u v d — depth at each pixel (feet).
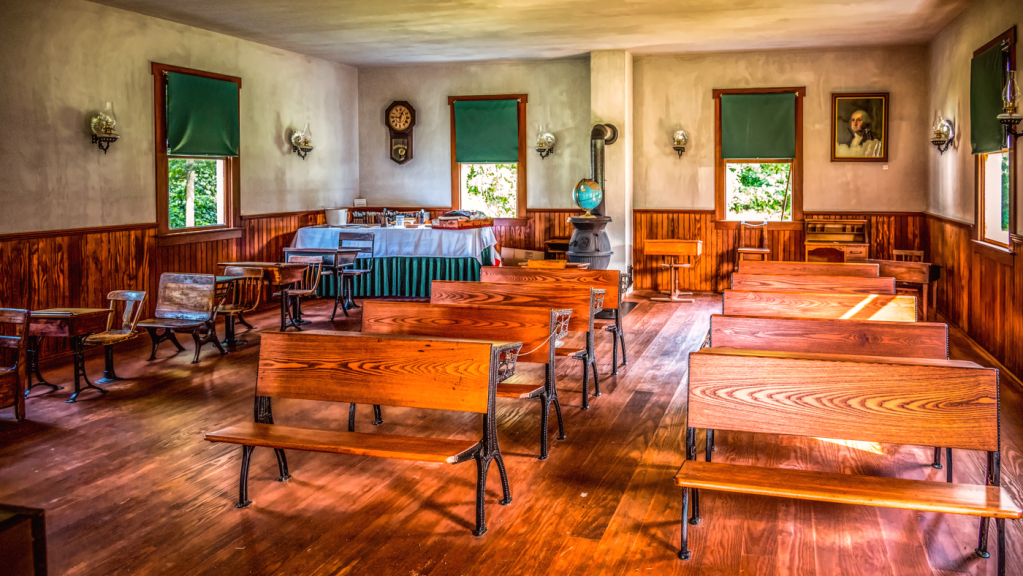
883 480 9.80
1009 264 20.27
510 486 12.76
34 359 19.01
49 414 16.99
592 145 33.53
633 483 12.87
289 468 13.69
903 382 9.94
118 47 24.88
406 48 33.27
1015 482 12.71
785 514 11.59
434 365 11.54
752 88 35.06
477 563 10.14
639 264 37.17
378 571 9.95
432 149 38.73
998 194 23.25
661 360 22.11
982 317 23.67
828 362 10.23
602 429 15.80
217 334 26.03
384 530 11.14
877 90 33.99
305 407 17.56
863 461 13.84
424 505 12.01
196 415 16.94
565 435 15.44
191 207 28.91
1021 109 19.90
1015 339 19.89
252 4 24.45
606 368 21.13
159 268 26.91
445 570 9.96
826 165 34.83
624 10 25.76
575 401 17.90
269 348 12.42
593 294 18.80
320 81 36.24
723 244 36.14
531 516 11.58
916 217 34.04
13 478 13.25
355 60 36.70
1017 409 16.96
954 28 27.94
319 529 11.19
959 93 27.17
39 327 17.71
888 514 11.55
